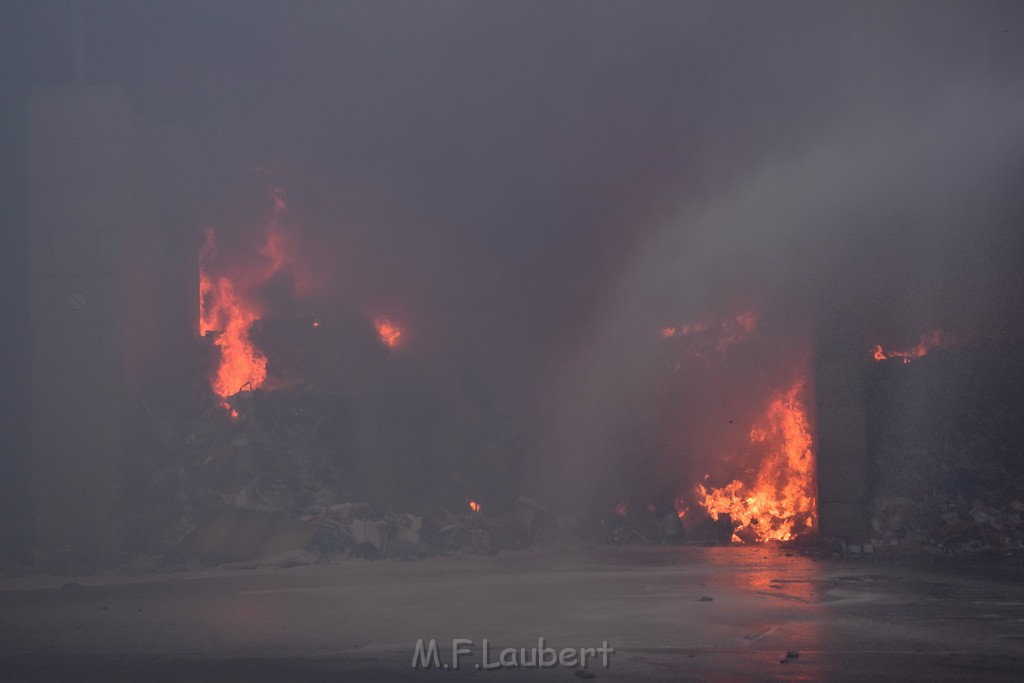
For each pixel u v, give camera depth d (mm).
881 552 21375
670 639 9484
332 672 7957
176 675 7969
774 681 7406
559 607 12094
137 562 19656
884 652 8711
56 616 12148
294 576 17391
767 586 14586
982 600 12711
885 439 25156
